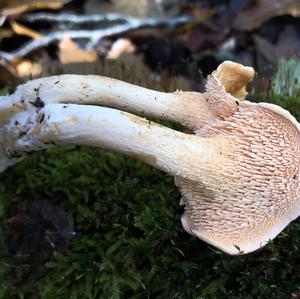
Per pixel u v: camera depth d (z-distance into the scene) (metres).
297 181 0.11
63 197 0.14
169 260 0.12
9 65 0.25
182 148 0.11
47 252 0.13
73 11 0.27
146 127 0.11
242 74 0.12
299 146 0.11
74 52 0.26
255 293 0.12
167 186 0.14
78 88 0.12
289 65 0.21
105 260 0.13
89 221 0.14
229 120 0.11
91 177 0.14
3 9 0.26
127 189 0.14
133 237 0.13
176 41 0.27
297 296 0.11
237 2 0.28
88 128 0.11
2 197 0.14
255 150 0.11
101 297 0.13
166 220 0.13
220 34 0.27
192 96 0.12
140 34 0.27
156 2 0.28
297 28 0.27
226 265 0.12
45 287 0.13
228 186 0.11
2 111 0.12
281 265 0.12
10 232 0.14
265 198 0.11
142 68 0.21
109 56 0.26
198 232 0.11
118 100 0.12
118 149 0.11
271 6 0.27
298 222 0.12
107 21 0.27
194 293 0.12
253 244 0.11
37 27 0.27
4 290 0.13
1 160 0.13
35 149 0.12
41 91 0.12
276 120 0.11
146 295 0.12
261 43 0.26
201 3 0.28
